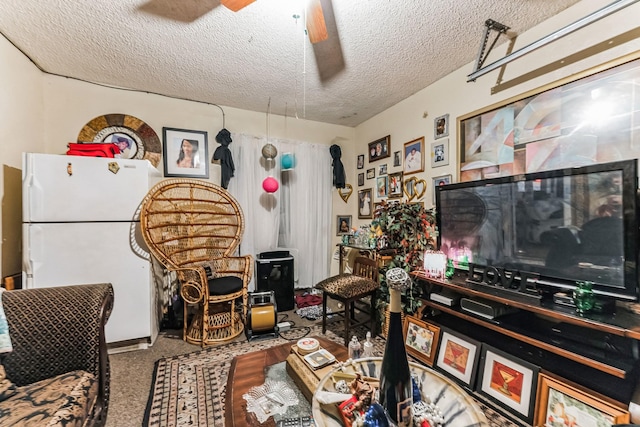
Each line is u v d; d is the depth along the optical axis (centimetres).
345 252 354
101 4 161
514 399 138
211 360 198
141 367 190
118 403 153
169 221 257
